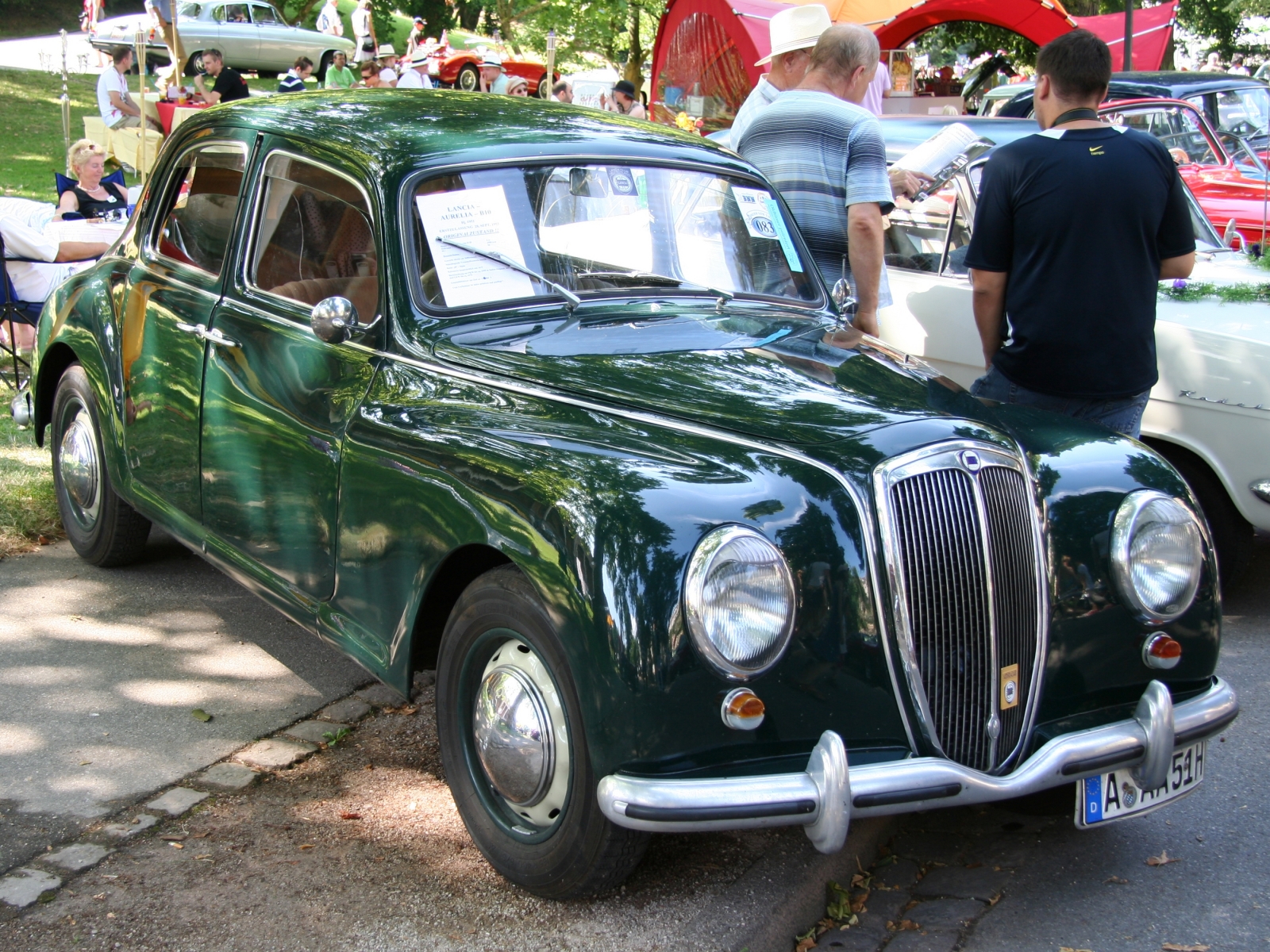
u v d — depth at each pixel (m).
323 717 3.86
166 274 4.44
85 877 2.96
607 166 3.96
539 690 2.82
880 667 2.75
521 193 3.74
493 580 2.88
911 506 2.80
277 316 3.83
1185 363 5.01
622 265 3.85
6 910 2.81
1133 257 4.06
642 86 30.05
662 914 2.86
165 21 13.51
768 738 2.64
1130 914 3.10
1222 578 5.26
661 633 2.51
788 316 4.04
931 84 15.79
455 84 26.09
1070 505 3.06
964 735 2.87
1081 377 4.11
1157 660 3.09
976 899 3.16
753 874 3.05
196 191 4.46
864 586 2.74
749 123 5.34
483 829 3.00
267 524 3.78
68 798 3.30
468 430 3.05
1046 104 4.18
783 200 4.47
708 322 3.74
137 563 5.16
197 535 4.18
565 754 2.78
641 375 3.25
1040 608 2.98
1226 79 11.52
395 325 3.46
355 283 3.62
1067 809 3.48
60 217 8.80
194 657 4.27
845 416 3.01
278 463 3.69
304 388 3.60
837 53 4.98
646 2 28.42
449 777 3.11
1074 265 4.05
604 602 2.55
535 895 2.92
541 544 2.68
